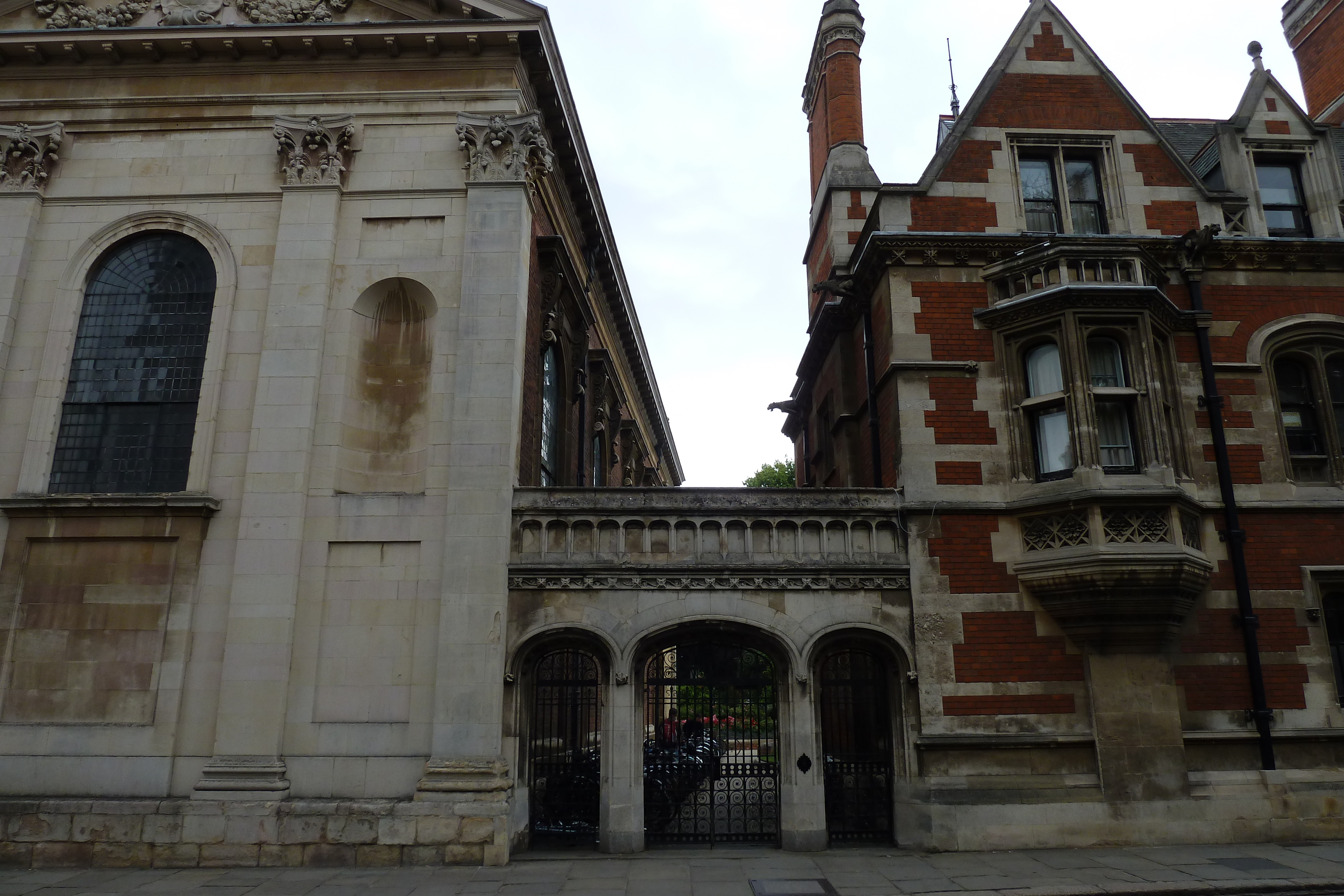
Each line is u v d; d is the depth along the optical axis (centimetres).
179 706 1287
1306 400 1484
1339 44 2114
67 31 1521
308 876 1122
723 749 1597
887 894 1000
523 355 1461
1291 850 1187
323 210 1469
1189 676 1309
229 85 1551
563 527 1362
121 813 1214
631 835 1257
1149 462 1308
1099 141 1549
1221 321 1473
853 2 2261
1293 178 1597
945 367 1414
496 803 1202
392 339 1473
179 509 1337
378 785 1246
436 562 1322
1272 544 1377
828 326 1891
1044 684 1291
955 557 1341
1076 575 1258
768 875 1106
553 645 1340
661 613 1318
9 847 1207
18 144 1520
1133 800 1238
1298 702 1309
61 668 1314
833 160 2147
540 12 1519
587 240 2155
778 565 1334
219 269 1469
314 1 1594
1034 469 1370
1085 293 1343
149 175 1523
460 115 1486
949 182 1521
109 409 1448
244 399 1407
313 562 1329
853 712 1359
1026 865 1129
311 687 1284
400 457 1420
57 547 1360
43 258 1498
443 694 1252
